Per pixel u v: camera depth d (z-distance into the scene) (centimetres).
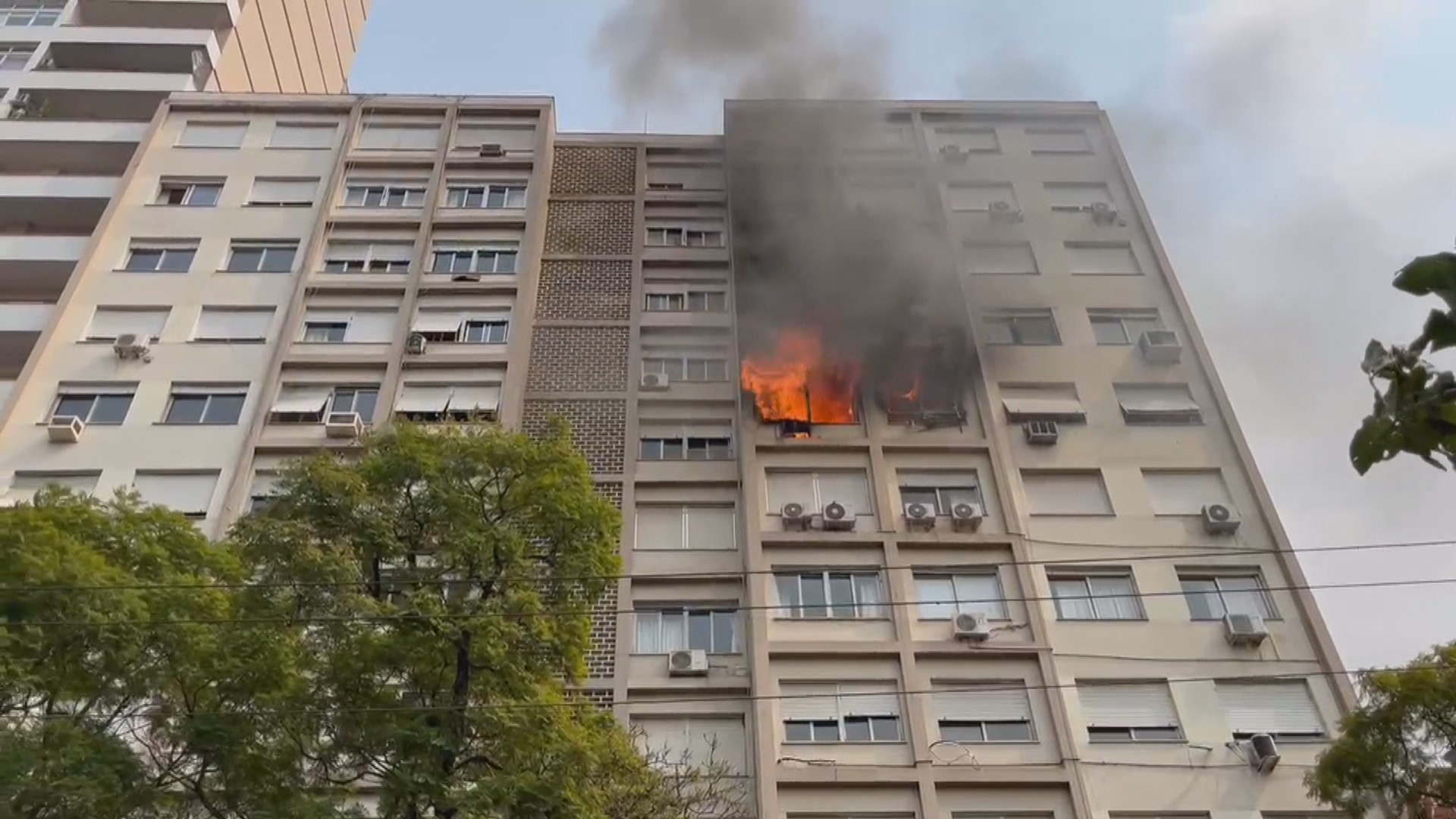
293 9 4172
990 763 2095
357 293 2875
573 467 1546
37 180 3144
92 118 3412
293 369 2708
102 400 2625
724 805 2012
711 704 2170
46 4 3684
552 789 1279
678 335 2866
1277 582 2364
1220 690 2203
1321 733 2147
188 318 2797
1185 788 2070
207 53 3562
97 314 2789
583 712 1502
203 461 2503
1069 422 2659
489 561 1448
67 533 1395
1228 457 2595
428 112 3344
